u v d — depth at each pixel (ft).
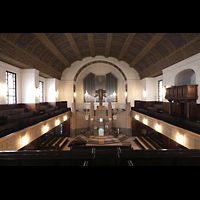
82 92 67.10
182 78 32.76
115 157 6.37
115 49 49.96
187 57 28.04
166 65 36.55
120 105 67.51
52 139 48.21
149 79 52.95
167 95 33.09
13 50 27.61
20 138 22.85
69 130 58.75
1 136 19.29
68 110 56.80
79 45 44.96
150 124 37.88
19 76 35.88
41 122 30.19
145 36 34.06
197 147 20.01
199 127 20.16
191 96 24.88
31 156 6.35
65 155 6.40
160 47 34.71
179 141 24.56
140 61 50.67
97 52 55.11
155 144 41.11
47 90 52.65
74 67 59.31
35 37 30.35
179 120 25.12
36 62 37.01
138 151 6.59
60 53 43.50
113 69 67.31
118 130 58.18
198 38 23.43
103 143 47.67
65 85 59.31
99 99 64.34
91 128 59.41
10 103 33.06
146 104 52.90
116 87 66.80
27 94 36.55
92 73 66.28
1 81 29.30
